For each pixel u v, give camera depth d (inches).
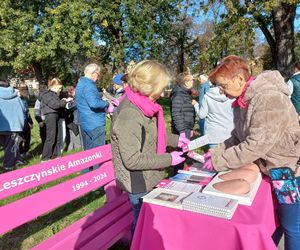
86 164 131.0
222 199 80.7
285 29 509.7
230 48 446.6
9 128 240.2
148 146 93.4
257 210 78.7
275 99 82.2
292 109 87.4
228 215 74.4
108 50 776.3
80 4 669.3
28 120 290.5
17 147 249.8
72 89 313.0
